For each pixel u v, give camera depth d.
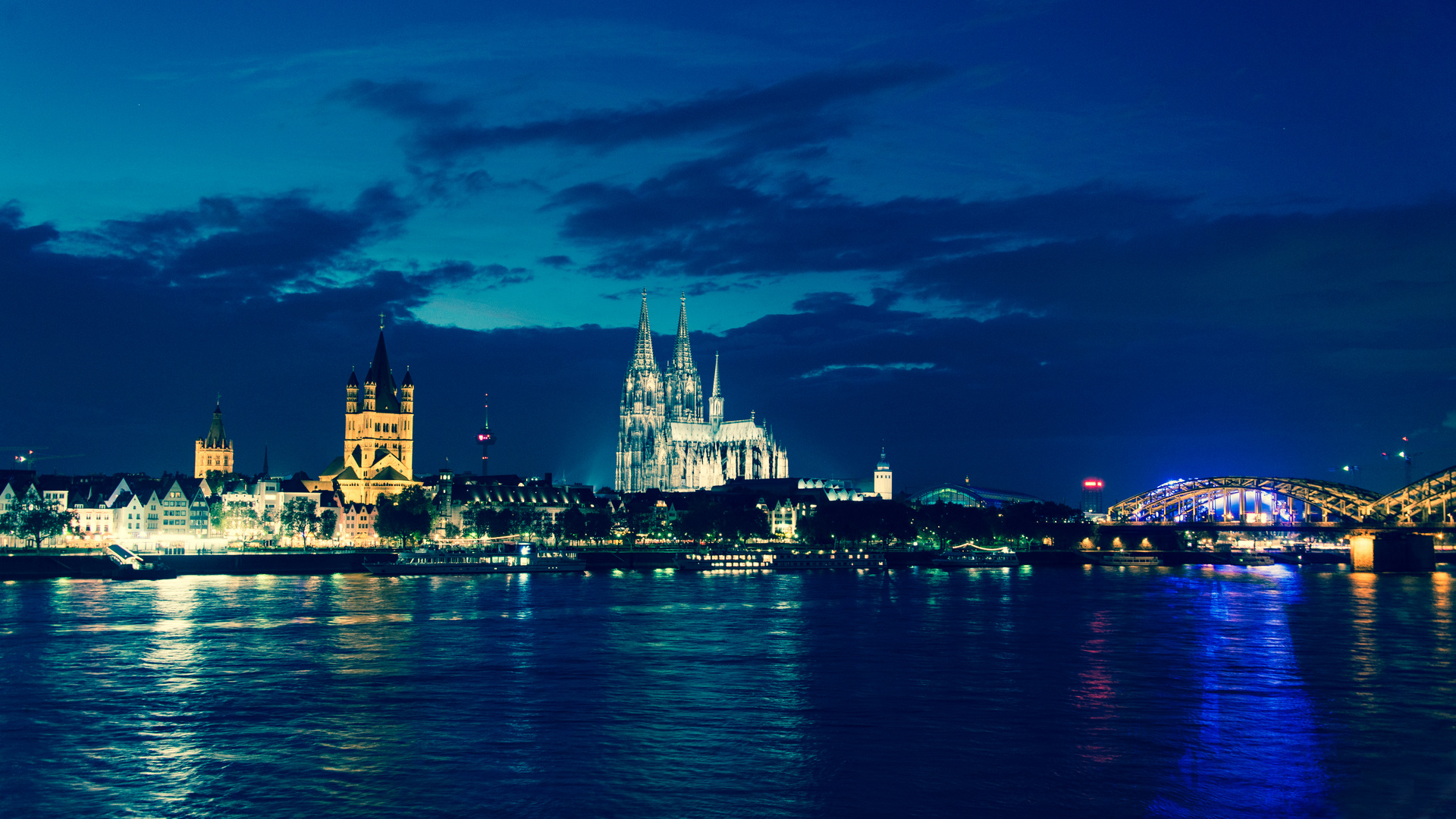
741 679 113.62
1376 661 126.19
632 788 75.75
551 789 75.44
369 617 164.38
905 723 94.00
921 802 73.38
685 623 161.25
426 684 109.56
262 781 77.06
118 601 186.38
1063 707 100.31
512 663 122.44
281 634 143.88
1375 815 71.25
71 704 99.38
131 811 71.31
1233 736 90.00
